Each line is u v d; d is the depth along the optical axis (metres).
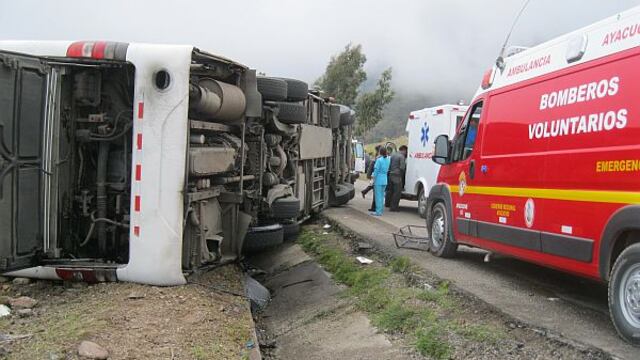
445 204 8.55
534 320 5.34
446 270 7.66
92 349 4.44
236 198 7.62
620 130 4.89
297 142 10.82
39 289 6.34
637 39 4.83
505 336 4.99
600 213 5.10
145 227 6.21
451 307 5.94
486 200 7.27
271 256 10.88
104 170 6.58
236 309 6.30
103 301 5.82
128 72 6.52
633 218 4.64
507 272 7.63
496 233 7.00
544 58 6.30
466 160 7.93
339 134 15.90
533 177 6.19
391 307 6.27
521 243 6.44
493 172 7.10
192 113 6.77
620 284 4.82
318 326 6.72
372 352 5.48
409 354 5.17
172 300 6.00
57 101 6.11
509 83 7.04
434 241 8.88
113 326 5.13
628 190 4.77
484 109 7.61
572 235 5.50
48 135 6.04
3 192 5.55
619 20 5.12
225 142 7.53
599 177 5.11
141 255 6.24
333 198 15.52
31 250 5.97
